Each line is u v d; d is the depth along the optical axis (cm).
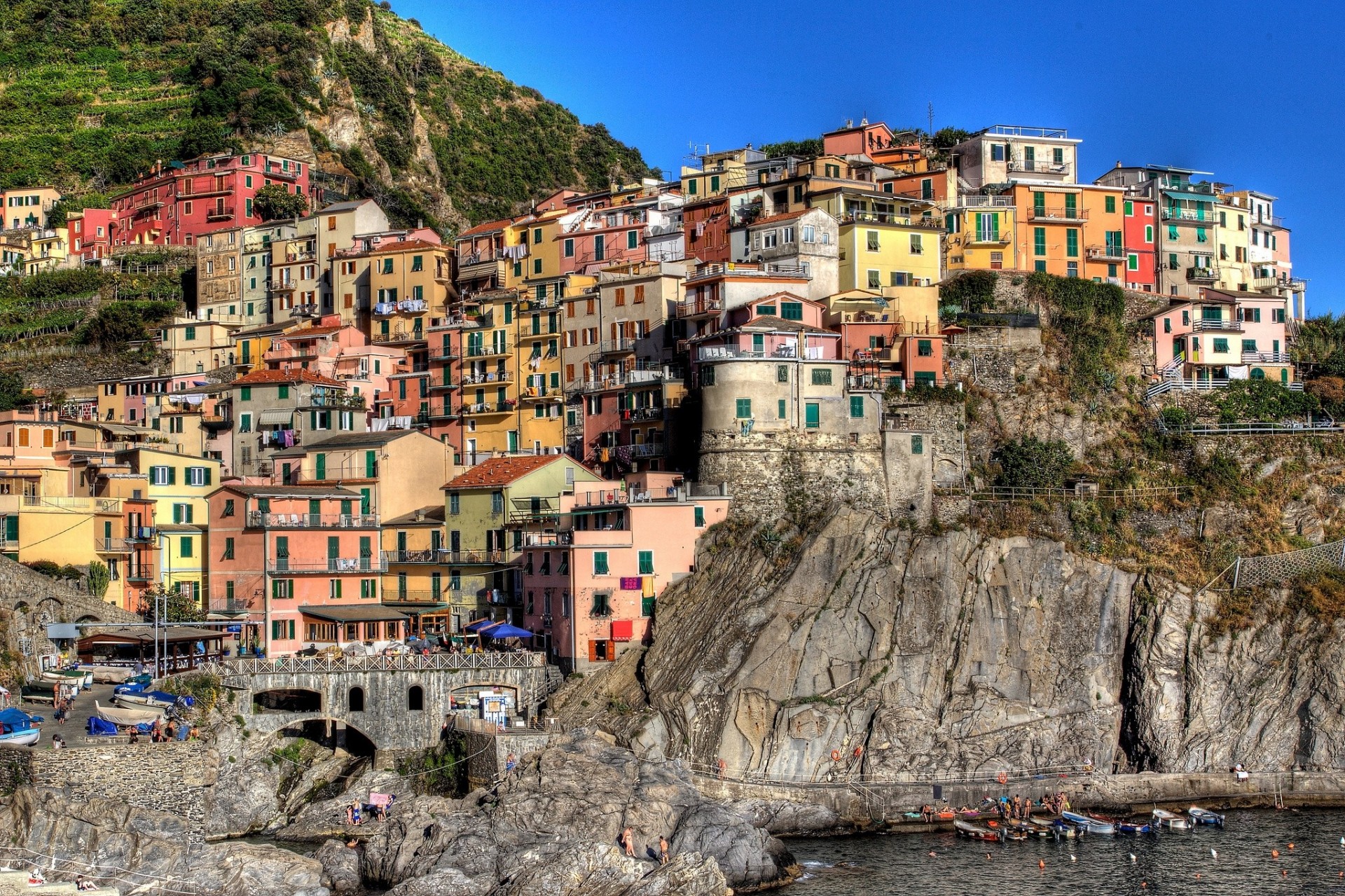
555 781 10262
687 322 14900
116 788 9831
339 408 16125
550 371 15912
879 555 12556
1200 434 14638
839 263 15225
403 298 18000
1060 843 11112
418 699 11912
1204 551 13725
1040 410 14375
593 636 12475
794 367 13362
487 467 14375
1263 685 12725
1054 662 12688
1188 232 16988
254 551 13188
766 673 11931
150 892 8756
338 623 13050
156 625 12150
